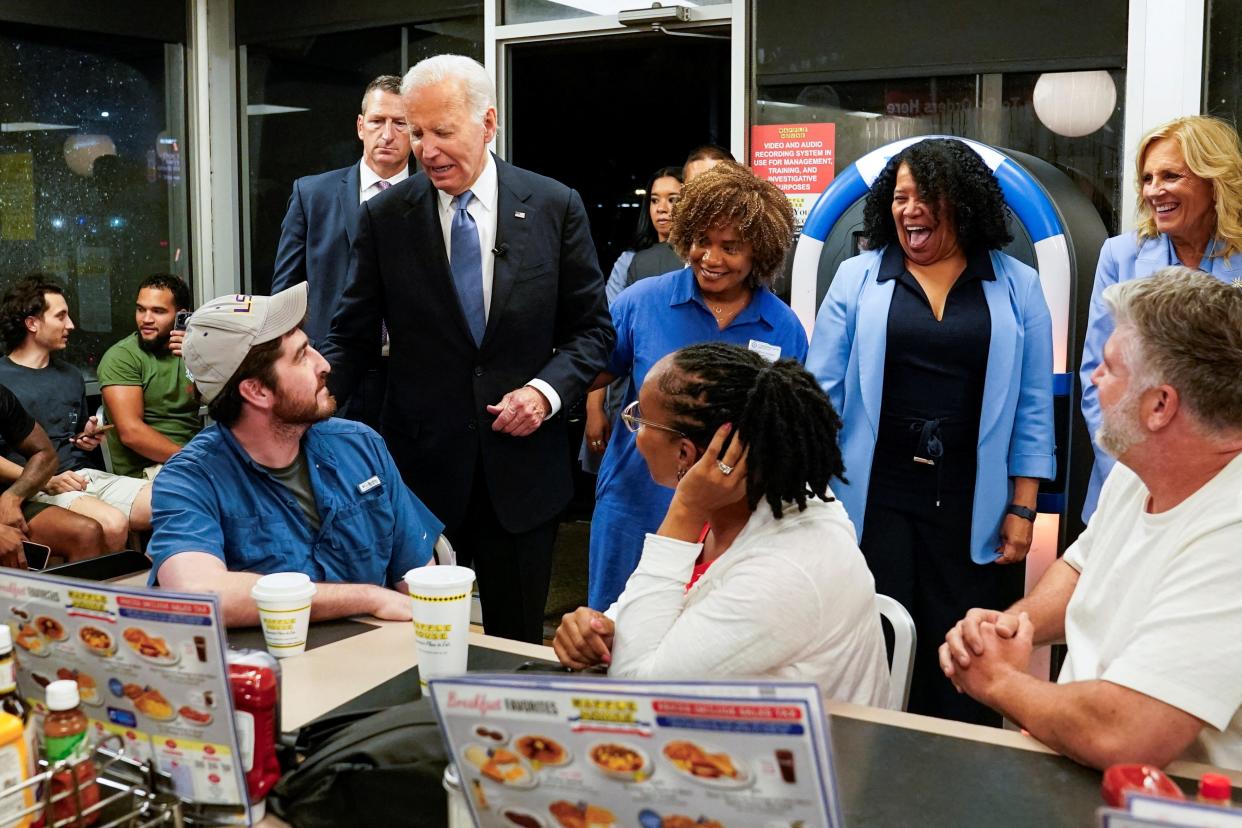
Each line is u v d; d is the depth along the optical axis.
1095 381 1.38
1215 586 1.24
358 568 1.95
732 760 0.81
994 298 2.49
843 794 1.15
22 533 3.46
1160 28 3.03
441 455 2.63
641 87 4.87
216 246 4.94
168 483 1.83
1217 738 1.28
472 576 1.44
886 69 3.39
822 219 3.01
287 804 1.16
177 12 4.73
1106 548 1.50
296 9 4.59
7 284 4.47
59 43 4.49
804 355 2.65
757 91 3.60
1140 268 2.66
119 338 4.81
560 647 1.52
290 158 4.73
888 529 2.54
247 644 1.66
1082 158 3.19
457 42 4.24
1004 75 3.25
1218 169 2.52
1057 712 1.25
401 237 2.59
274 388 1.82
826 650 1.41
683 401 1.45
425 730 1.18
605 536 2.55
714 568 1.45
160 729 1.13
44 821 1.06
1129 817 0.72
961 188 2.45
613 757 0.85
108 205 4.70
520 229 2.60
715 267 2.50
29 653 1.19
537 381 2.57
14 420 3.54
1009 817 1.10
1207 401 1.27
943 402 2.48
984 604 2.54
